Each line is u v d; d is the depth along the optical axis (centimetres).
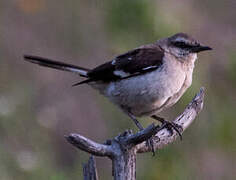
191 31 1616
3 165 1398
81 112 1748
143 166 1452
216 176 1503
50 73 1777
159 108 1193
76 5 1820
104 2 1672
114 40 1564
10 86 1593
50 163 1481
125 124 1551
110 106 1606
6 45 1803
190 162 1489
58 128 1698
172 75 1166
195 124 1522
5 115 1460
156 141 1073
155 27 1530
